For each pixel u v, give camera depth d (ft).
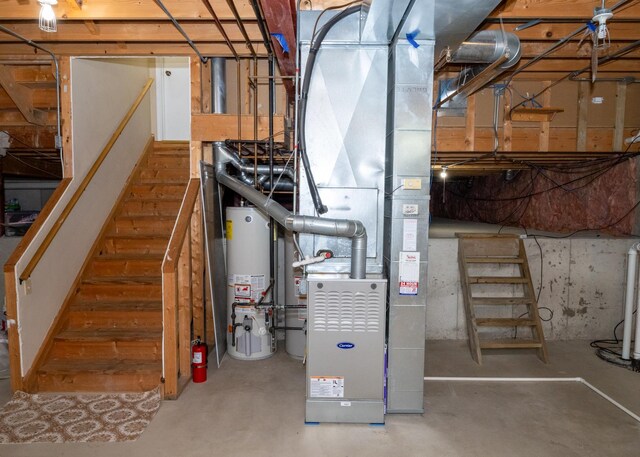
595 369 11.82
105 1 8.58
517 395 10.21
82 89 12.19
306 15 8.94
